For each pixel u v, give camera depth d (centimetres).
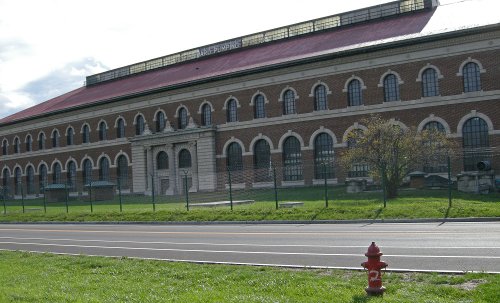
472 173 3709
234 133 5506
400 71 4528
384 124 3600
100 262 1545
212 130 5594
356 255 1468
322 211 2877
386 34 4838
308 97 5012
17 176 8050
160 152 6166
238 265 1385
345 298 926
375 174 3456
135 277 1280
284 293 1005
